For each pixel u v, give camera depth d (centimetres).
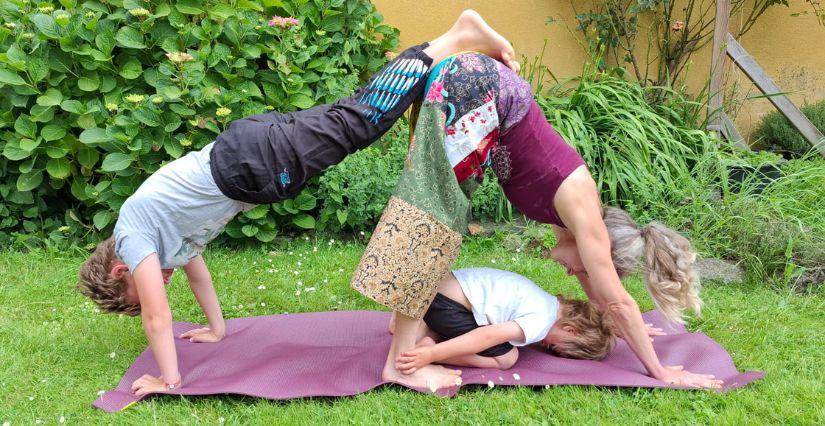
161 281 250
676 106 545
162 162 414
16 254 407
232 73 432
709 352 286
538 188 259
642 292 372
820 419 235
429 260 248
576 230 255
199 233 263
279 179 250
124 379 267
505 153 261
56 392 260
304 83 461
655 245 262
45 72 400
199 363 283
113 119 405
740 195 427
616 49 570
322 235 452
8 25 400
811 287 368
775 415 238
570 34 578
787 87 592
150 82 413
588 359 284
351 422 236
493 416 238
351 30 493
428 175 249
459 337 262
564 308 288
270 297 360
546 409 243
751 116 589
